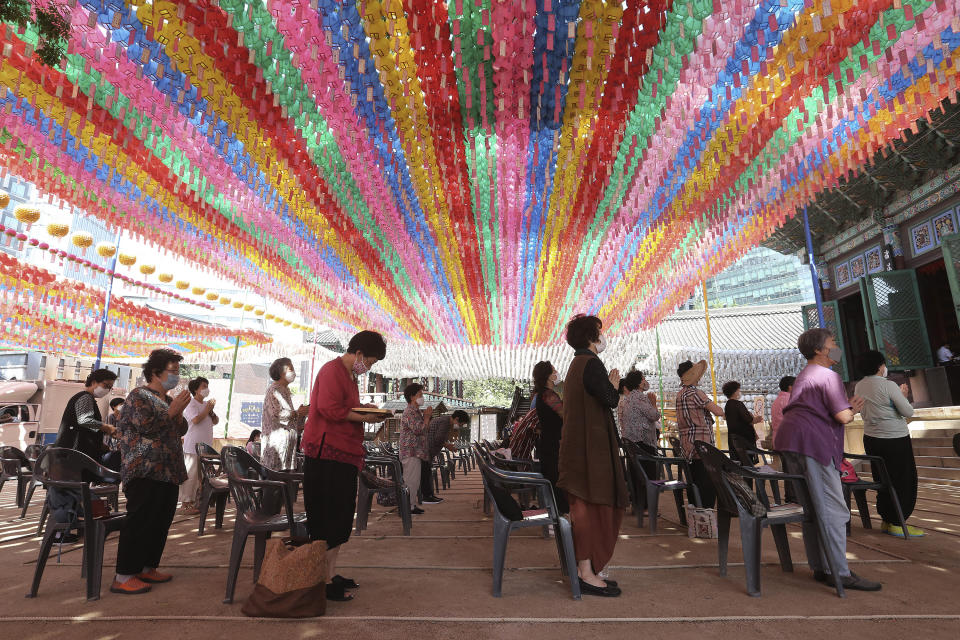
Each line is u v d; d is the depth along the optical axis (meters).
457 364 18.44
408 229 8.09
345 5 3.22
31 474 7.14
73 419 4.64
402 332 15.88
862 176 11.87
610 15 3.50
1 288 9.22
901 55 3.58
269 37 3.47
